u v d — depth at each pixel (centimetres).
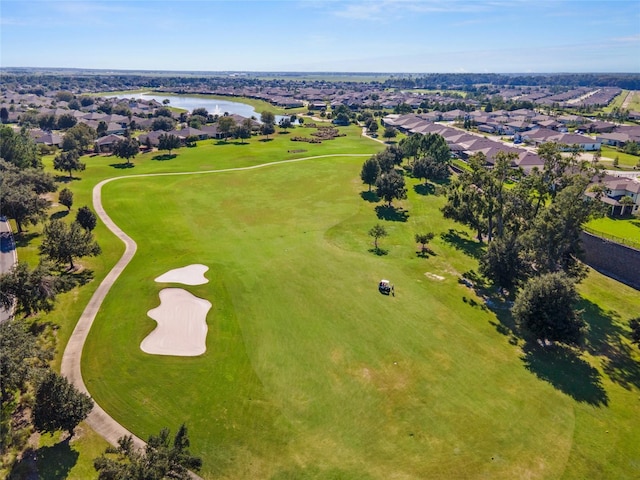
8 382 3222
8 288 4419
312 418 3616
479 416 3675
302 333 4759
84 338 4569
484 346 4656
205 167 12381
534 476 3133
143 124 19888
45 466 3069
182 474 2788
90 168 11994
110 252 6738
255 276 6003
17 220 7050
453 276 6262
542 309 4441
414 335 4791
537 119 19875
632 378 4253
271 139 17275
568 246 5859
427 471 3159
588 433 3534
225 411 3662
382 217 8706
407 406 3766
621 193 8575
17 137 11800
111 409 3650
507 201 7056
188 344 4538
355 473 3134
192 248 6944
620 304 5616
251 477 3086
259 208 9012
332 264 6488
